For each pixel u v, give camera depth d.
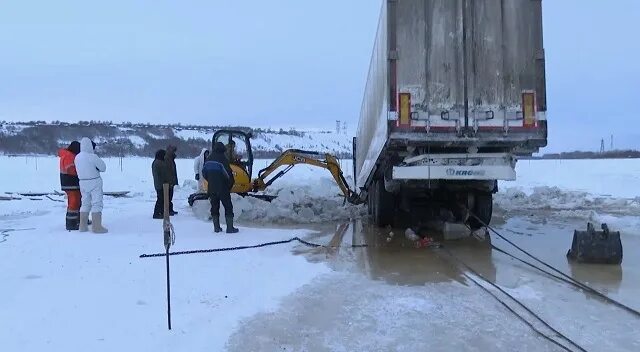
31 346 4.51
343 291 6.29
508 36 8.27
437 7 8.25
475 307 5.69
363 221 12.65
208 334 4.86
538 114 8.21
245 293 6.12
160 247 8.65
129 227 11.01
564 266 7.58
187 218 12.66
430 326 5.12
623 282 6.70
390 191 10.43
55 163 41.97
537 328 5.06
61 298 5.80
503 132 8.19
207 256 8.02
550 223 12.05
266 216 12.55
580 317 5.37
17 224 11.62
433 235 10.38
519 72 8.23
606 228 7.79
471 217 10.53
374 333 4.96
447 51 8.23
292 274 7.05
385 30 8.46
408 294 6.14
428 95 8.20
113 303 5.65
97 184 10.22
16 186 24.86
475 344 4.69
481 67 8.23
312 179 22.66
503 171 8.40
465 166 8.48
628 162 41.03
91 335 4.77
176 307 5.57
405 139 8.20
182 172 36.62
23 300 5.71
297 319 5.32
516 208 15.05
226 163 10.39
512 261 7.93
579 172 30.25
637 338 4.80
